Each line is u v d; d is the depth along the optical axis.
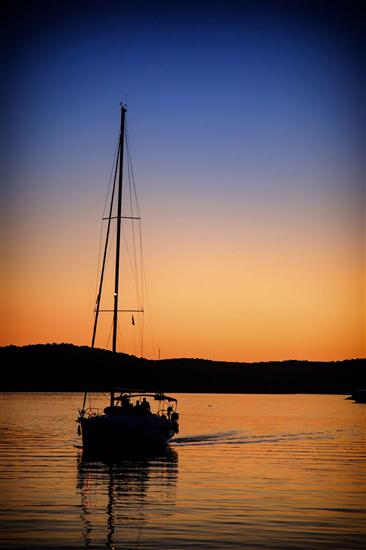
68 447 48.69
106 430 43.09
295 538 21.48
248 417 91.38
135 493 28.86
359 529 22.62
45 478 33.00
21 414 93.19
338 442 55.41
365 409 116.50
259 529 22.53
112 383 46.12
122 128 48.66
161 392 48.03
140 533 21.92
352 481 32.91
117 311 47.00
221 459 41.94
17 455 43.28
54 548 20.25
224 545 20.67
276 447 50.56
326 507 26.14
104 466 37.78
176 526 22.84
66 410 103.94
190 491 29.50
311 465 39.28
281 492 29.52
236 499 27.67
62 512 24.86
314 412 105.81
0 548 20.20
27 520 23.56
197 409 115.12
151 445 44.22
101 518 23.92
